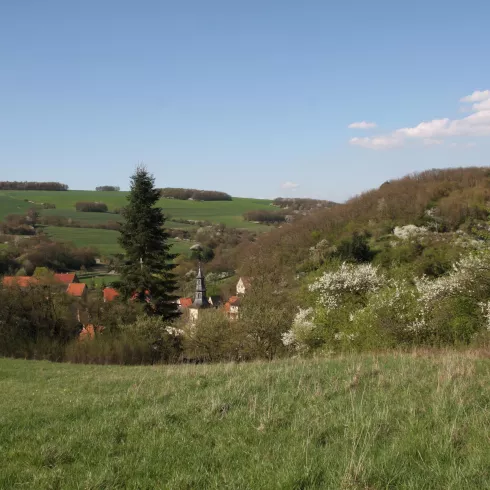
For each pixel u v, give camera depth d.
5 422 8.15
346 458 5.21
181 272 83.31
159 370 17.39
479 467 4.82
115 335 33.00
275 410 7.49
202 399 8.87
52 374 18.30
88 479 5.29
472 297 20.70
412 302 22.44
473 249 21.28
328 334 25.83
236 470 5.32
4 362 25.28
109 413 8.30
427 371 10.38
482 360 12.02
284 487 4.72
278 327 32.03
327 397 8.44
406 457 5.24
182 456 5.91
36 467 5.88
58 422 7.95
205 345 33.88
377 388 8.78
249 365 14.98
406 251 60.50
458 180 96.19
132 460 5.88
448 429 5.91
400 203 85.81
